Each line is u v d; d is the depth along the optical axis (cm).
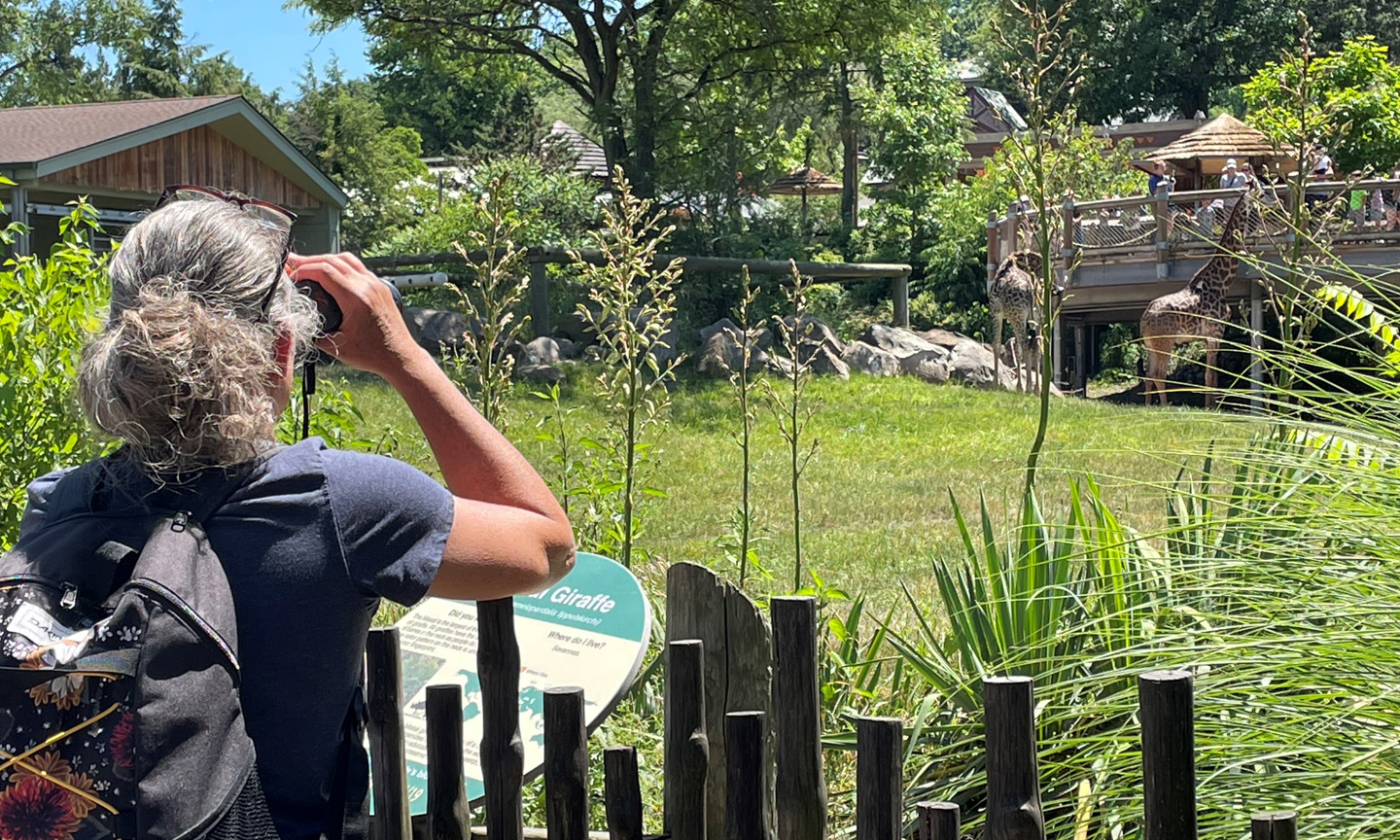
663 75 2534
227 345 147
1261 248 1422
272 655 144
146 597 138
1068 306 1928
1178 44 4916
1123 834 270
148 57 6034
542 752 216
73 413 396
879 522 941
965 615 335
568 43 2500
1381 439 276
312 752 147
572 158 3631
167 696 136
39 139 1634
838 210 3956
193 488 147
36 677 136
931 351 1981
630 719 353
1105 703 268
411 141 4956
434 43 2522
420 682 235
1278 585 265
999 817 172
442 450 166
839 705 344
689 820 208
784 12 2369
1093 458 908
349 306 167
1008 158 463
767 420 1483
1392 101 2148
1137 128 4681
